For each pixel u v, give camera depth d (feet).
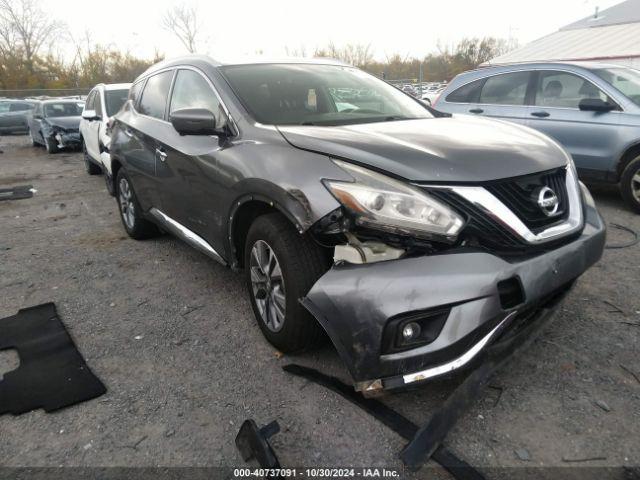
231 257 10.34
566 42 85.61
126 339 10.28
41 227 19.25
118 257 15.29
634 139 17.48
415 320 6.85
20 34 137.80
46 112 45.03
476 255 6.99
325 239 7.90
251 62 12.02
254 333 10.30
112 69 137.08
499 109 21.25
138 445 7.27
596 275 12.37
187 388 8.55
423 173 7.25
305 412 7.80
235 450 7.11
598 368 8.57
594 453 6.76
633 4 91.71
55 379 8.89
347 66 13.56
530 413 7.55
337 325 7.26
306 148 8.30
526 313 7.73
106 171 22.21
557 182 8.41
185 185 11.52
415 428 7.26
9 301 12.35
